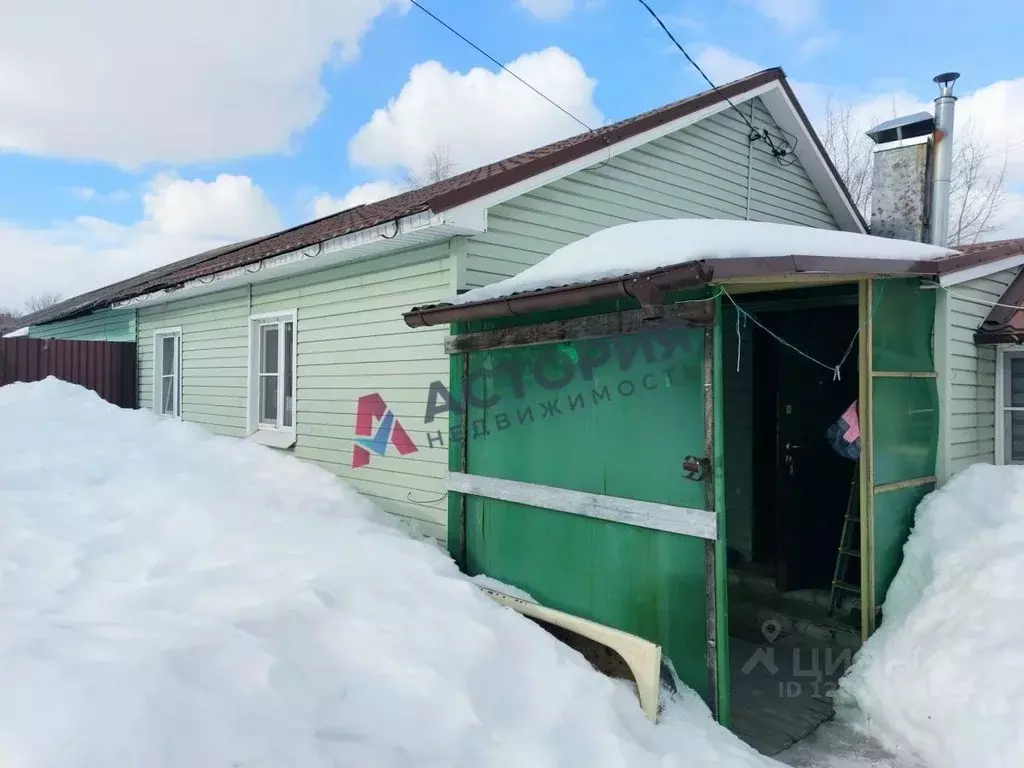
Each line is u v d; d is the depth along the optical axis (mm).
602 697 3287
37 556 4230
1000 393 5758
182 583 3918
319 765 2482
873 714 3812
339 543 4789
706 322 3578
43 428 6840
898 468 4852
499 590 4664
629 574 4012
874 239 5129
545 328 4496
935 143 7285
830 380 6199
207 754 2383
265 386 8562
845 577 5375
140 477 5887
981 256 5293
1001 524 4473
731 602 5879
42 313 18484
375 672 3121
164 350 11344
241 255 8914
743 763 3168
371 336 6559
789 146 8930
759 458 6867
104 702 2475
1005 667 3375
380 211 7238
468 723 2904
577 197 6348
